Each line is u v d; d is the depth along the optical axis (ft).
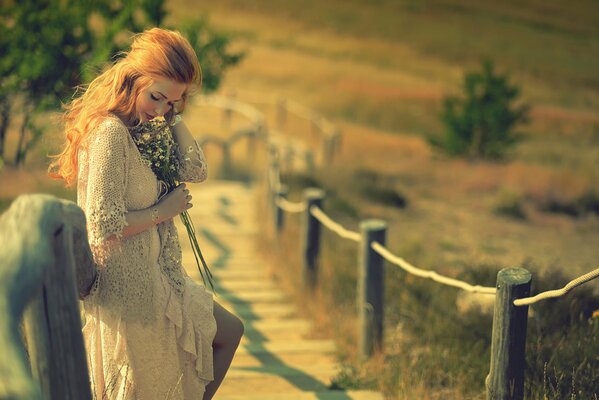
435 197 69.10
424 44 190.19
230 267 38.93
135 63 11.82
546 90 161.27
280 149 90.48
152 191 12.23
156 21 50.29
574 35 225.97
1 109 49.93
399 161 86.84
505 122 85.61
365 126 118.42
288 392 20.71
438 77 160.97
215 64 52.01
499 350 14.66
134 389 12.22
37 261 7.41
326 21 201.87
